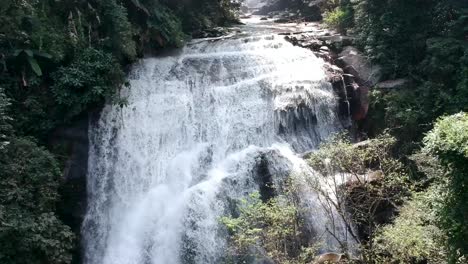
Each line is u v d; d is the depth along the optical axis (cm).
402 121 1334
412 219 912
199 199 1152
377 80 1480
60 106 1235
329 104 1430
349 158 1011
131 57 1463
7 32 1180
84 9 1397
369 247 946
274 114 1380
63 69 1245
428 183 1159
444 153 796
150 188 1296
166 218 1174
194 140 1375
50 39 1262
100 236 1229
